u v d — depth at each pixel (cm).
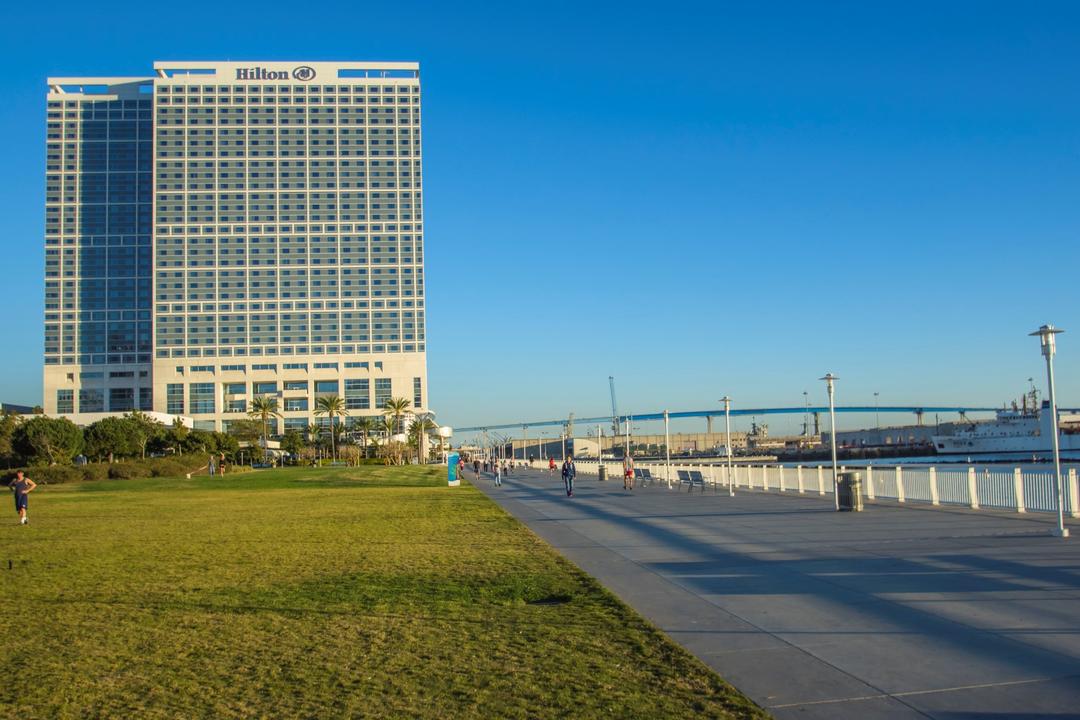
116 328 19075
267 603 1241
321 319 18250
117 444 10538
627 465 4938
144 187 19550
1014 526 1922
